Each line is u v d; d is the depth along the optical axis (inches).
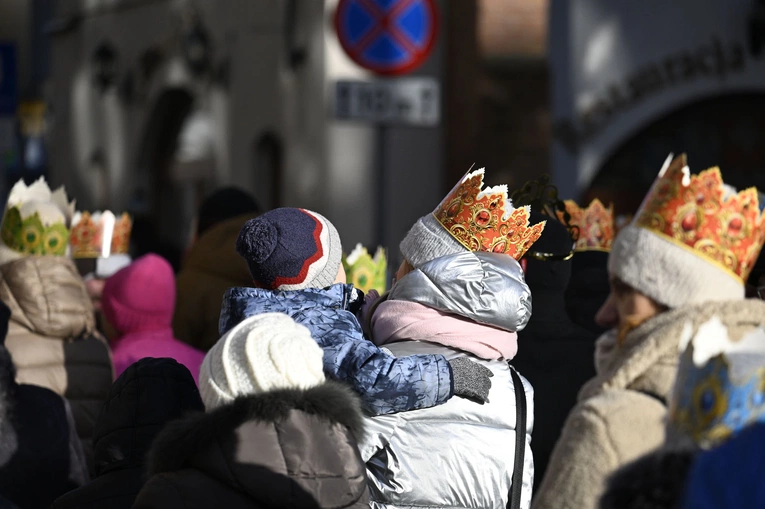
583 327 384.5
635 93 1195.3
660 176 234.1
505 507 275.3
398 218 1162.6
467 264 283.4
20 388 355.9
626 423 214.4
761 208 237.5
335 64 1178.6
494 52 1085.8
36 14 2375.7
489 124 1086.4
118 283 439.5
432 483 269.9
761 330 191.9
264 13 1306.6
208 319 503.2
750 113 1223.5
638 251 229.9
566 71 1183.6
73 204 521.7
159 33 1565.0
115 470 287.7
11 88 1027.3
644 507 177.8
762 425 157.8
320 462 236.1
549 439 357.7
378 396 263.6
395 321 286.4
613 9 1192.8
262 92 1314.0
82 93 1829.5
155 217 1643.7
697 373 182.9
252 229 282.4
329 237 287.0
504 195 295.0
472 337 282.4
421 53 674.2
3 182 1136.2
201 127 1534.2
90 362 409.7
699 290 224.8
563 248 364.5
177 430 237.3
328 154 1178.6
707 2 1201.4
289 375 239.1
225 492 233.5
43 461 346.9
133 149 1660.9
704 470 158.6
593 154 1193.4
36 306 400.5
